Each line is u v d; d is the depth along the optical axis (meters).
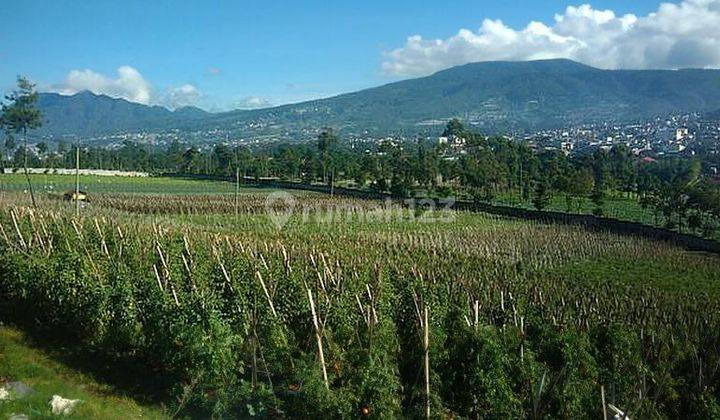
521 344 12.23
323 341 13.46
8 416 10.84
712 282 32.88
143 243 22.11
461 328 12.85
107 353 15.10
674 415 12.55
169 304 14.32
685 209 51.03
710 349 14.52
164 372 13.84
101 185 91.50
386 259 27.62
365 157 94.50
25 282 18.05
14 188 73.94
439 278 21.91
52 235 22.83
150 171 134.75
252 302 15.47
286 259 20.06
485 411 11.07
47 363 14.45
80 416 11.10
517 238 45.62
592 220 54.84
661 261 39.03
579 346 12.85
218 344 11.95
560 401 10.95
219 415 11.39
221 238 27.66
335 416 10.25
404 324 15.34
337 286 16.47
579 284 28.05
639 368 12.49
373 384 10.38
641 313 20.55
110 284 16.19
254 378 12.18
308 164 100.25
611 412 11.00
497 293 19.36
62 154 136.00
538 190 67.25
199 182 104.88
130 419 11.43
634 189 78.31
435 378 11.43
